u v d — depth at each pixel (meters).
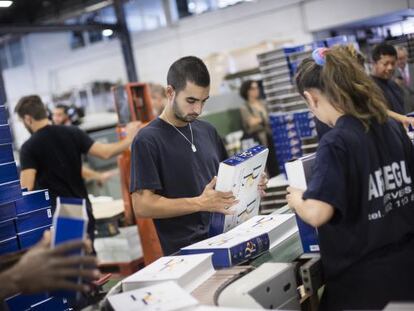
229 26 7.57
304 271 1.44
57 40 10.02
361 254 1.32
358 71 1.37
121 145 3.30
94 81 9.56
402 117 2.22
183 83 1.89
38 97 3.20
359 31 4.49
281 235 1.80
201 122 2.24
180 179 2.03
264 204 3.68
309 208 1.29
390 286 1.28
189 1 8.06
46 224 1.98
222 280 1.43
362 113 1.35
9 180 1.85
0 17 7.09
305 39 6.36
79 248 1.10
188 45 8.17
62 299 1.88
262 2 7.03
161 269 1.50
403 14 3.38
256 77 5.93
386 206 1.35
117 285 1.50
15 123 7.52
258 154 1.85
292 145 3.69
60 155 3.15
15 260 1.48
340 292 1.35
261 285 1.33
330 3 5.19
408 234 1.40
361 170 1.30
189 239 2.00
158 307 1.22
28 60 10.55
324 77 1.36
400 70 2.97
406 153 1.45
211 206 1.77
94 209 4.24
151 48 8.65
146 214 1.94
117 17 7.22
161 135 2.03
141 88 3.83
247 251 1.60
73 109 5.13
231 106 6.14
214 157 2.19
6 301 1.76
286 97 3.63
